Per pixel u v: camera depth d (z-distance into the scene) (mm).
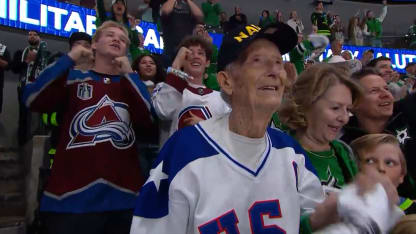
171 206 1083
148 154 2559
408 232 986
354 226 900
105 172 2111
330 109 1639
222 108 2555
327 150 1691
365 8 17297
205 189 1077
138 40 5164
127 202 2131
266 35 1134
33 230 3594
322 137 1666
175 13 4754
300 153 1252
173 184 1089
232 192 1084
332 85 1648
